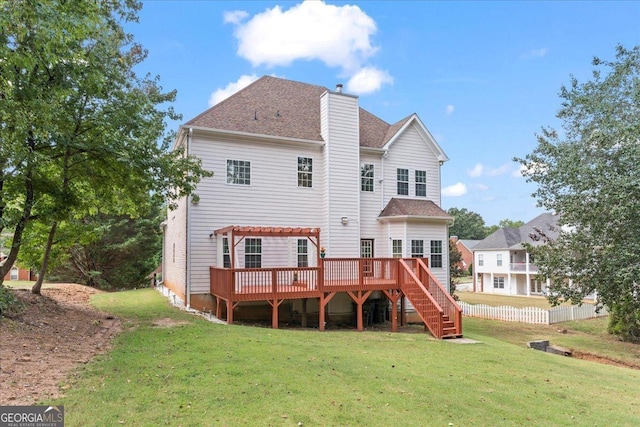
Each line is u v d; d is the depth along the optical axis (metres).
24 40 7.76
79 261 25.83
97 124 10.06
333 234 16.33
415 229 17.11
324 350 8.59
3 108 7.59
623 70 12.85
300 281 13.50
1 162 8.58
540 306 28.61
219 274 13.30
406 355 8.92
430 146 19.30
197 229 14.27
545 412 5.75
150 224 27.30
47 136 8.72
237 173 15.09
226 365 6.61
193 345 7.96
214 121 14.97
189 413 4.64
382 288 14.29
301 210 16.14
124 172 10.96
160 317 11.60
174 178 11.57
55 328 8.62
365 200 17.58
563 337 16.27
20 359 6.03
